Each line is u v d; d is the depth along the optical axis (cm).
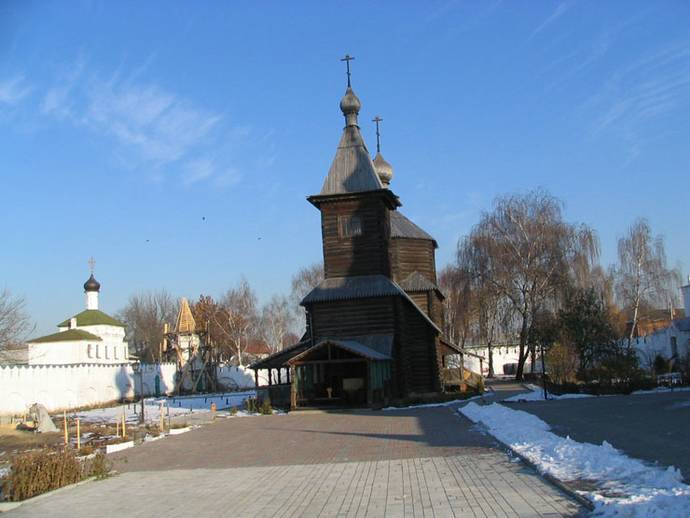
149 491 1473
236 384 8131
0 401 5006
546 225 5725
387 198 4631
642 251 6769
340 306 4350
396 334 4275
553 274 5597
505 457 1588
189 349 7738
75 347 7681
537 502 1084
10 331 5225
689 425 1928
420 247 5709
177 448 2306
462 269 5941
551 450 1532
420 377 4731
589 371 3981
